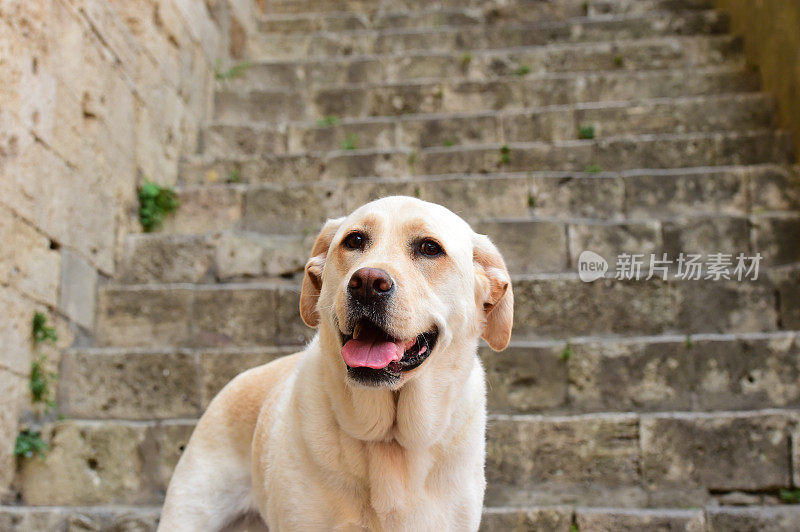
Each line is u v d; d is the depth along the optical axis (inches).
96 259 193.6
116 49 210.2
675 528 143.2
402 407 88.9
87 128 193.6
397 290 84.0
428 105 279.1
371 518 90.9
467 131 258.5
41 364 165.2
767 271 188.5
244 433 110.3
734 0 301.6
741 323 186.7
